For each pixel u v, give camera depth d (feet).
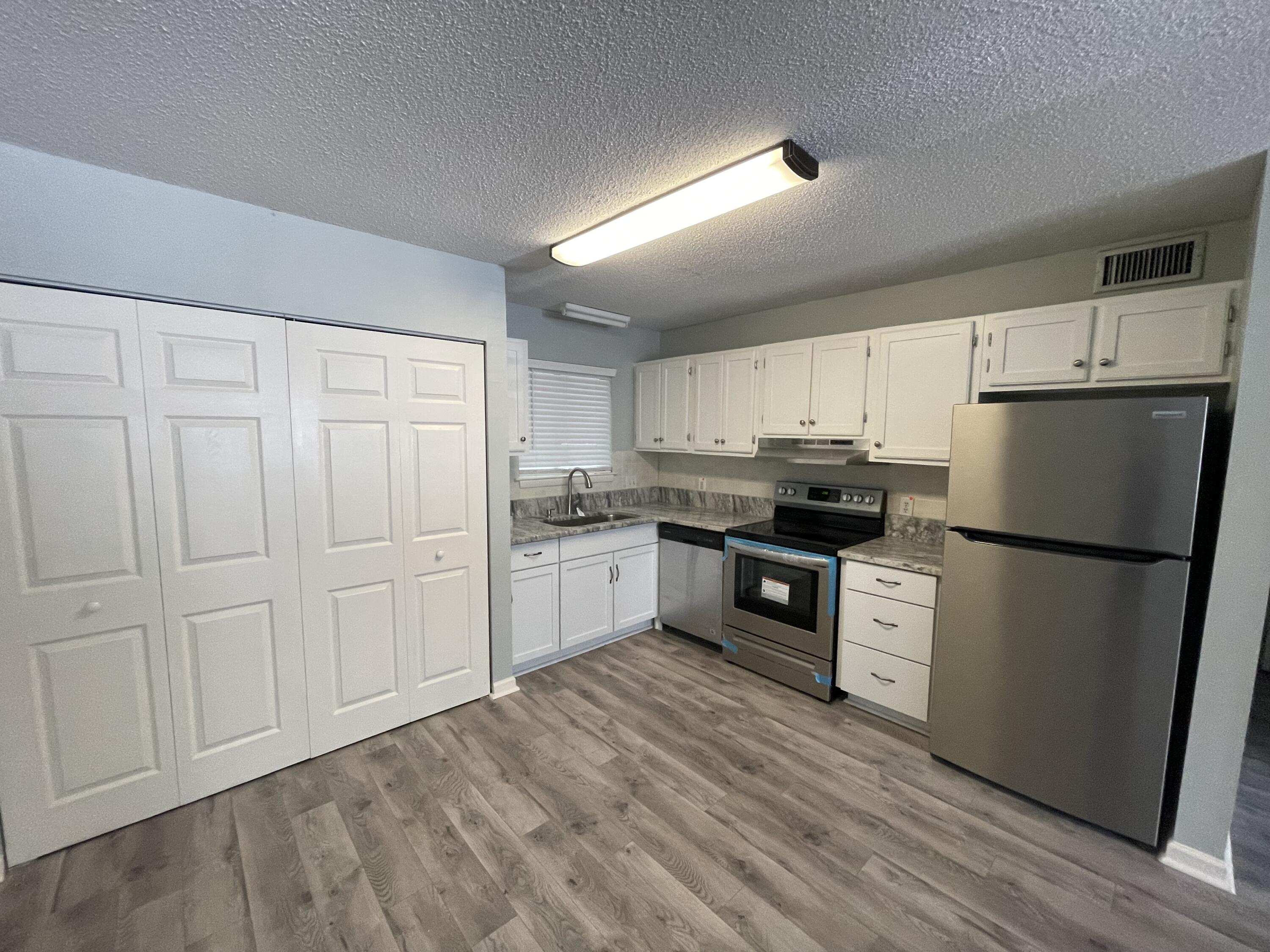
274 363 6.93
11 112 4.64
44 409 5.58
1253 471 5.20
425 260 8.13
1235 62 3.90
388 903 5.32
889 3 3.43
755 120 4.76
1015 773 6.84
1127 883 5.59
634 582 12.26
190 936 4.95
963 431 7.06
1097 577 6.10
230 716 6.89
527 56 3.93
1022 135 4.98
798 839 6.20
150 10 3.42
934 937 4.99
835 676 9.36
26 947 4.83
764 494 12.71
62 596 5.78
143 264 5.98
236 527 6.79
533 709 9.05
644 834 6.26
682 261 8.62
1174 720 6.21
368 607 7.97
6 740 5.59
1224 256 6.85
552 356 12.73
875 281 9.73
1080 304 7.27
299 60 3.95
